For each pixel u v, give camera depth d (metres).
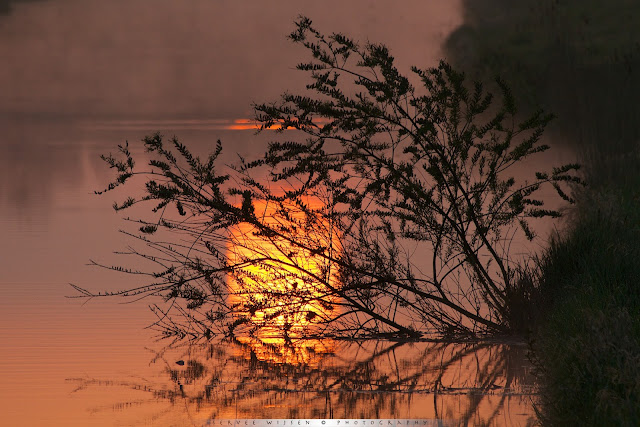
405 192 41.28
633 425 24.20
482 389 32.34
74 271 53.34
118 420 28.41
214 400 30.86
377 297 45.75
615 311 30.25
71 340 38.75
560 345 31.77
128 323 42.00
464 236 42.03
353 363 36.62
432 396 31.53
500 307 41.94
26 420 28.33
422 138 42.12
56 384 32.41
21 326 40.88
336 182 42.91
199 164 41.94
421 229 47.34
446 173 42.22
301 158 42.44
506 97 42.09
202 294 42.53
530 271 42.78
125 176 41.28
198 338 40.66
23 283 50.00
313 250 42.06
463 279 48.12
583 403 26.80
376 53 40.41
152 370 34.75
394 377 34.28
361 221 42.78
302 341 41.22
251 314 41.75
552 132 79.00
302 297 42.28
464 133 41.56
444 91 40.88
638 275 37.41
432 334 42.25
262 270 45.41
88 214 77.31
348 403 30.61
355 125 41.09
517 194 42.84
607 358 27.28
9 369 34.31
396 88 40.91
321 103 40.88
